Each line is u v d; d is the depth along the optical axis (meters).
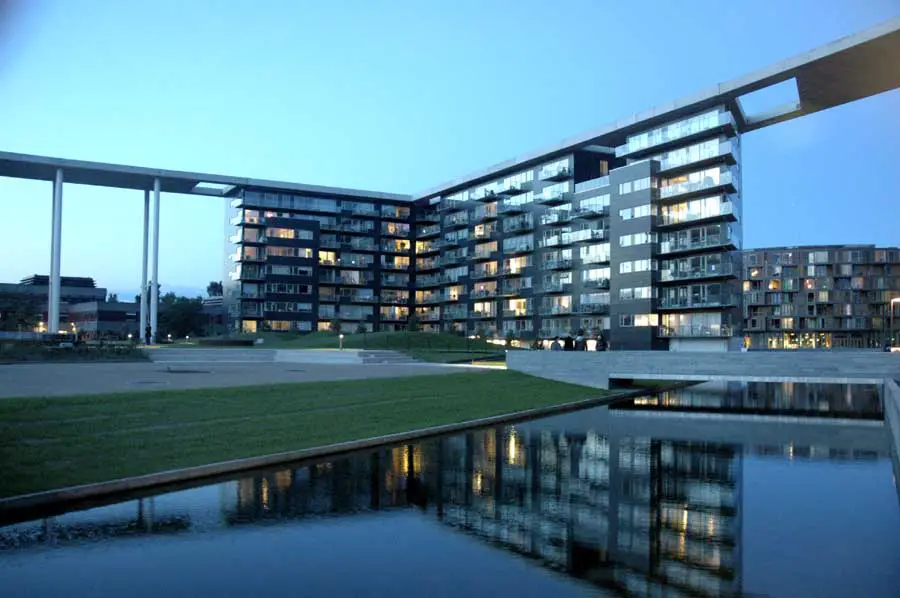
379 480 15.29
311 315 97.12
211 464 15.76
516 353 43.28
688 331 69.00
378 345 68.50
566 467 17.08
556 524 11.77
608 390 39.56
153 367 38.81
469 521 11.95
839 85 59.59
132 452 16.06
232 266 98.94
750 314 114.25
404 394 29.86
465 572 9.34
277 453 17.48
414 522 11.86
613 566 9.59
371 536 11.03
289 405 24.33
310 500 13.34
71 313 126.88
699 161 67.75
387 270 107.38
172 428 18.83
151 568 9.42
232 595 8.49
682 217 70.06
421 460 17.97
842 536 11.05
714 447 20.39
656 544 10.61
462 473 16.22
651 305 70.69
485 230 95.75
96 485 13.45
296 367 42.06
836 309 111.12
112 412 19.91
